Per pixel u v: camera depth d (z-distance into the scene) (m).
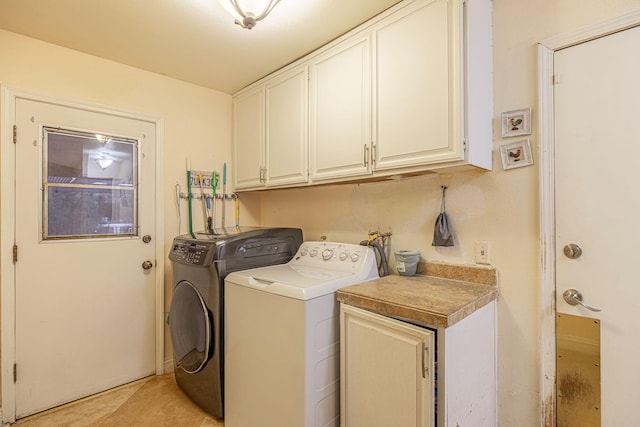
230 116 2.76
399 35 1.52
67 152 1.98
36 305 1.88
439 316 1.12
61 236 1.96
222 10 1.60
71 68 1.99
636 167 1.20
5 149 1.78
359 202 2.15
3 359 1.77
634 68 1.20
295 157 2.10
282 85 2.21
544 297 1.39
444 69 1.36
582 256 1.31
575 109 1.32
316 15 1.63
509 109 1.49
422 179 1.82
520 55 1.46
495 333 1.50
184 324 1.99
